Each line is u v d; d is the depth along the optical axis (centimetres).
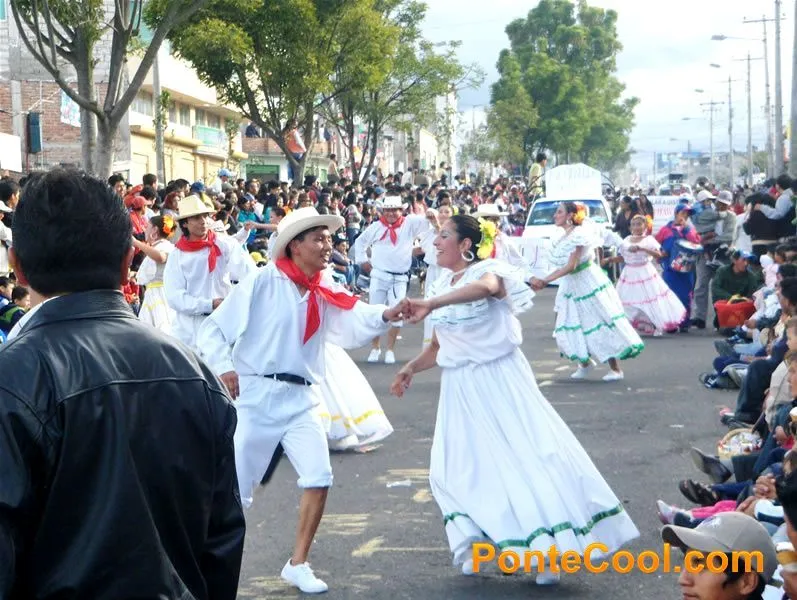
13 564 248
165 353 281
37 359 265
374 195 2984
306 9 2791
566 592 587
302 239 603
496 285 601
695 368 1315
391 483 811
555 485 587
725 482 739
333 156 3666
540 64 8356
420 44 3800
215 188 2450
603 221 2425
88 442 263
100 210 281
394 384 641
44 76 2709
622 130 10019
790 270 1109
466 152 7338
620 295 1598
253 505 765
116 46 1661
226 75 2866
